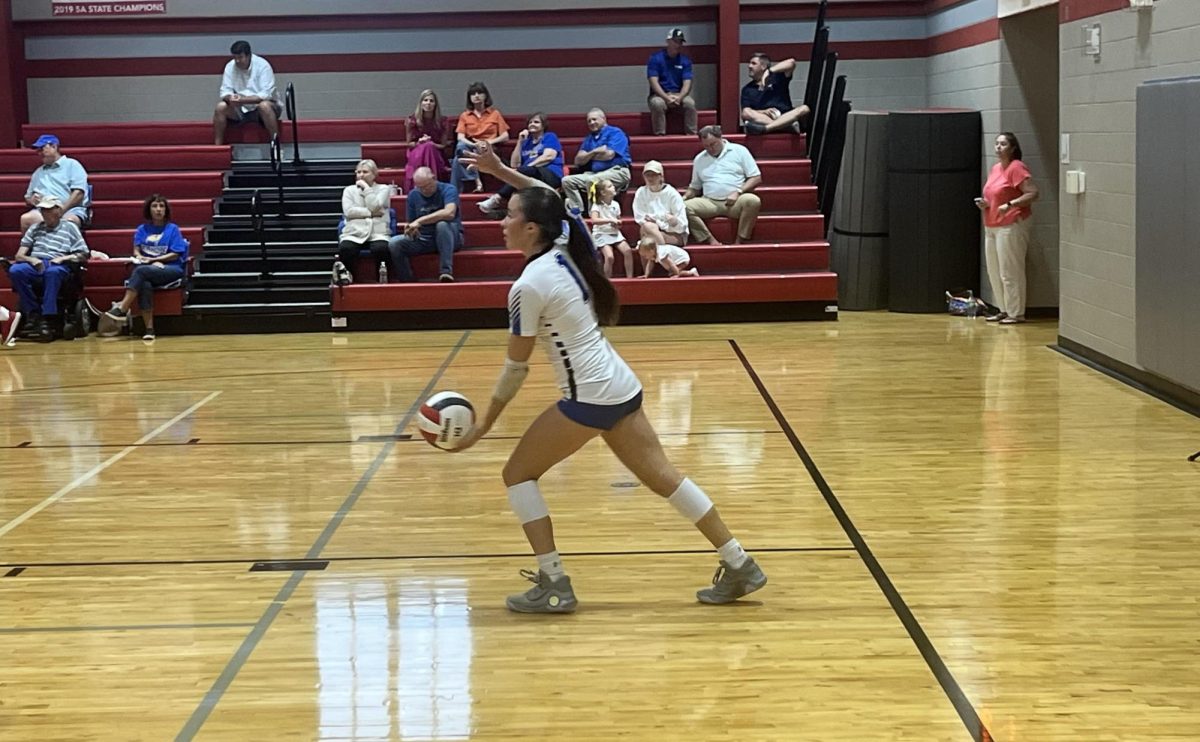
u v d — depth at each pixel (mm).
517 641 4453
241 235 14195
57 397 9633
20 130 16281
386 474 7023
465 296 13109
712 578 5105
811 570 5188
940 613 4641
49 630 4664
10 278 12867
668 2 16484
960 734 3635
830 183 13945
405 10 16453
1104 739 3586
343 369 10664
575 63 16547
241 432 8227
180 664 4305
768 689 3990
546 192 4566
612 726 3746
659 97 15555
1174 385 8539
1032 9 12000
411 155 14516
